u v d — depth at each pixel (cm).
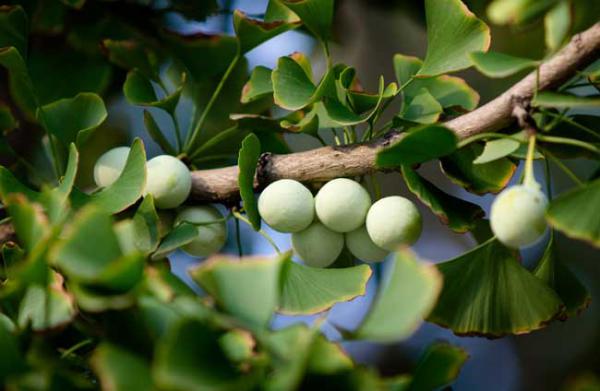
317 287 78
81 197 78
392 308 68
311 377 68
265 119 84
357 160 81
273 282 69
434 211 78
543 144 79
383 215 79
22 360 70
